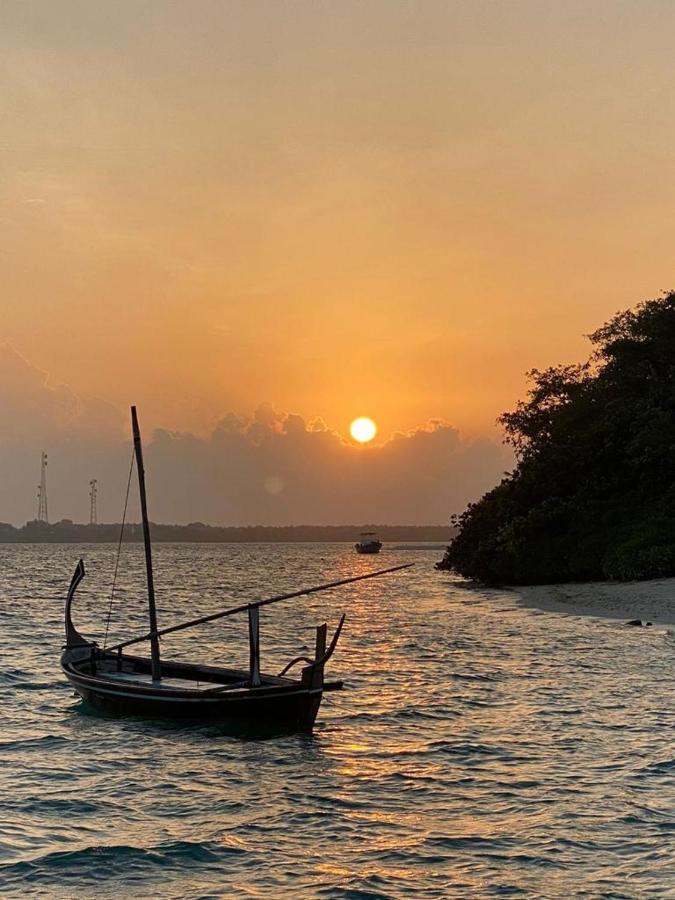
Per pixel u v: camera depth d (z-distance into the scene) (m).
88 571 133.00
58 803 15.86
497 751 18.92
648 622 44.03
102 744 20.34
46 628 48.28
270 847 13.50
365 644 39.00
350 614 56.22
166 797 16.23
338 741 20.22
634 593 53.50
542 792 15.91
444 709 23.56
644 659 32.12
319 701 20.91
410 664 32.16
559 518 67.81
